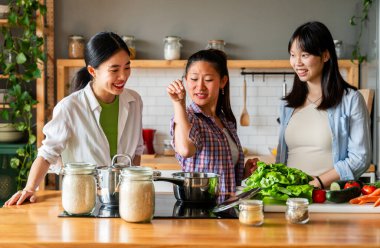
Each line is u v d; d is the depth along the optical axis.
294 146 3.02
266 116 5.08
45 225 1.93
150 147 4.88
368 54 4.73
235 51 5.07
